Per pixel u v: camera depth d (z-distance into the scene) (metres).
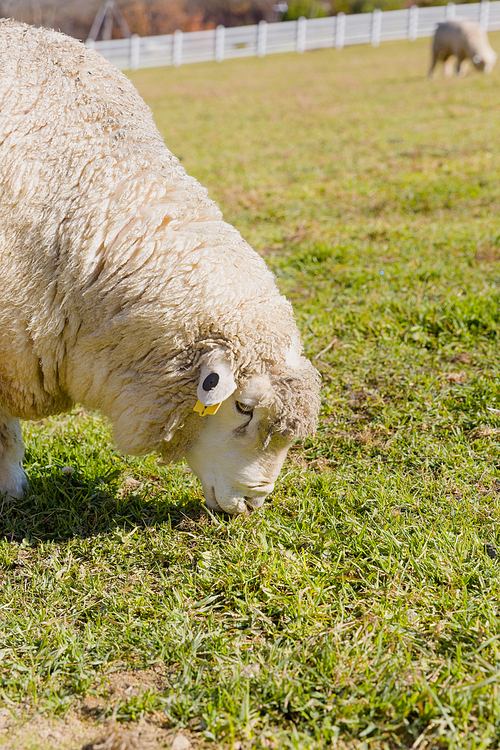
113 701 2.60
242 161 12.49
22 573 3.28
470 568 3.13
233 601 3.09
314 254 7.50
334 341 5.58
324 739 2.39
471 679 2.54
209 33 33.31
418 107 17.61
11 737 2.46
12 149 3.14
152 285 3.06
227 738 2.40
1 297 3.16
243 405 3.09
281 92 22.02
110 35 46.50
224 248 3.15
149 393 3.17
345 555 3.34
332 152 13.09
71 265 3.11
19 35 3.47
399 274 6.70
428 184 10.05
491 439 4.21
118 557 3.38
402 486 3.79
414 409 4.59
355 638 2.77
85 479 4.02
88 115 3.28
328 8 47.62
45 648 2.81
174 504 3.79
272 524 3.54
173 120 17.70
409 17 35.25
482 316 5.64
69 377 3.38
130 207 3.12
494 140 12.85
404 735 2.42
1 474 3.79
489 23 35.78
